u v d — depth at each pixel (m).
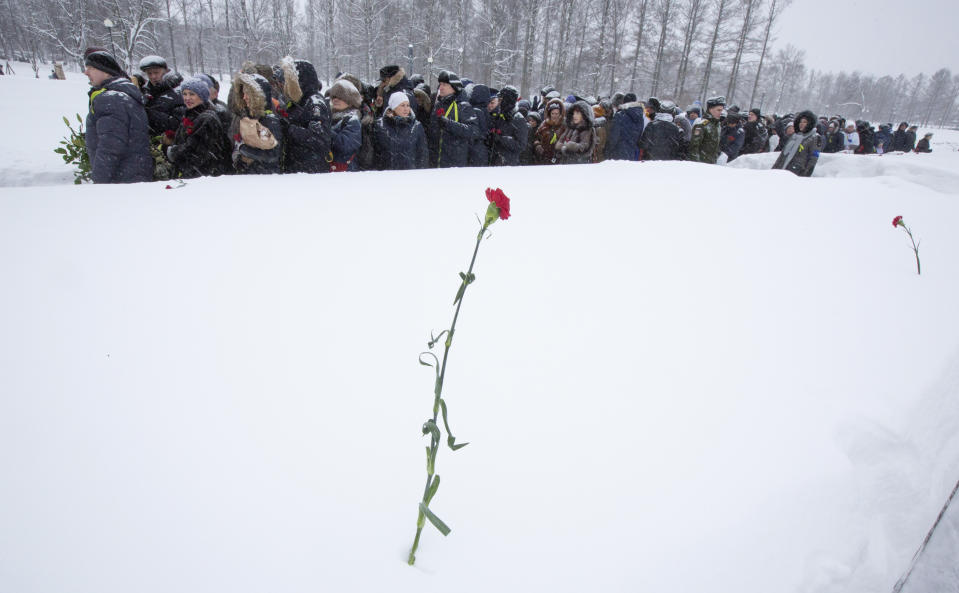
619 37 26.70
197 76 3.47
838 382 1.44
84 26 25.00
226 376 1.21
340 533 0.84
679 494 1.00
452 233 2.23
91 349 1.25
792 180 3.92
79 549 0.77
